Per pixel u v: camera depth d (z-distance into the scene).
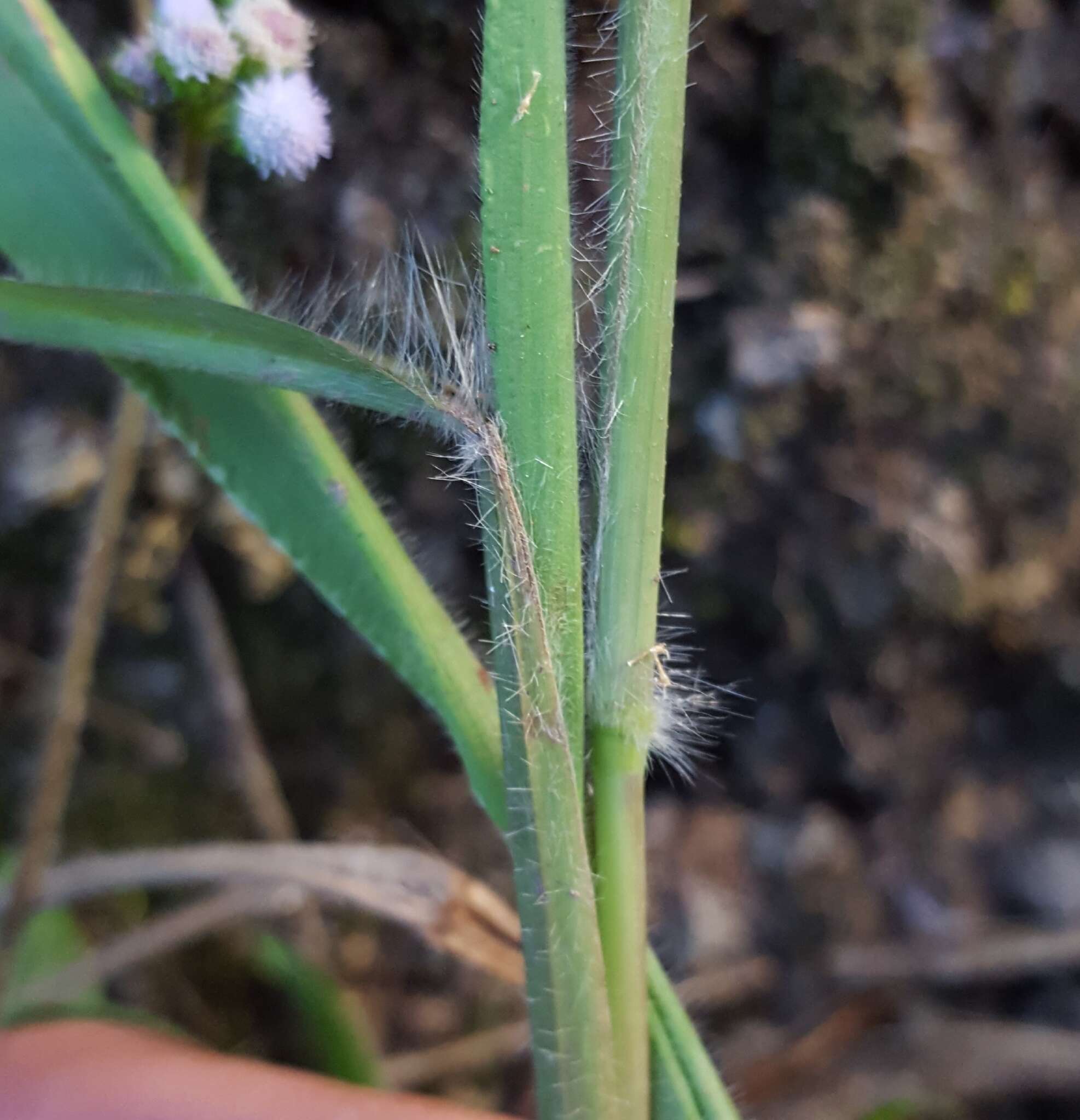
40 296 0.06
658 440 0.06
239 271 0.13
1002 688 0.16
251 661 0.15
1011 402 0.15
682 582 0.15
